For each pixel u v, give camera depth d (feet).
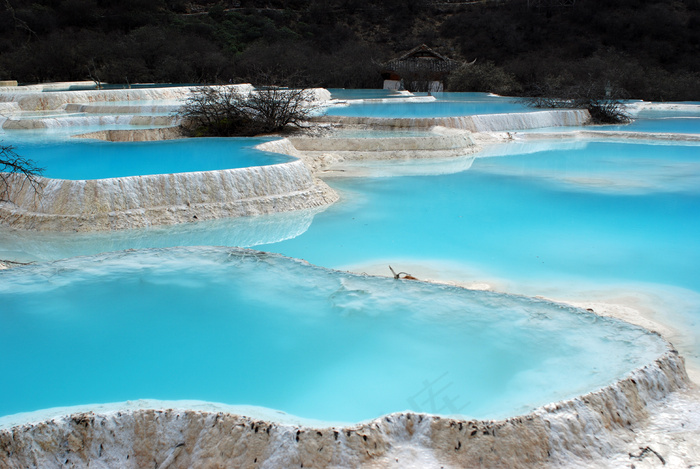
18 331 13.98
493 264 21.30
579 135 56.85
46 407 11.00
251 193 28.40
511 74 105.70
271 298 15.62
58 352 13.11
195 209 26.96
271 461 9.59
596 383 11.16
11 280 16.75
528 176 38.19
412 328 13.85
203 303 15.38
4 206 27.30
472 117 55.67
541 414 10.12
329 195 31.27
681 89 99.40
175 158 33.24
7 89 75.31
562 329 13.42
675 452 10.03
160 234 24.76
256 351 12.96
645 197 32.07
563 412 10.25
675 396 11.58
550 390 11.13
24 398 11.34
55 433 10.00
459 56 136.05
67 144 38.22
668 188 34.22
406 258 21.85
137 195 26.35
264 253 18.54
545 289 18.83
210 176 27.53
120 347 13.28
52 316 14.75
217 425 10.04
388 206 30.07
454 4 157.99
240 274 17.13
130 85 86.99
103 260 18.16
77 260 18.19
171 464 10.00
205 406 10.64
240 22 133.69
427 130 52.80
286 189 29.66
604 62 102.68
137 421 10.27
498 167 41.63
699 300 17.90
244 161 32.12
